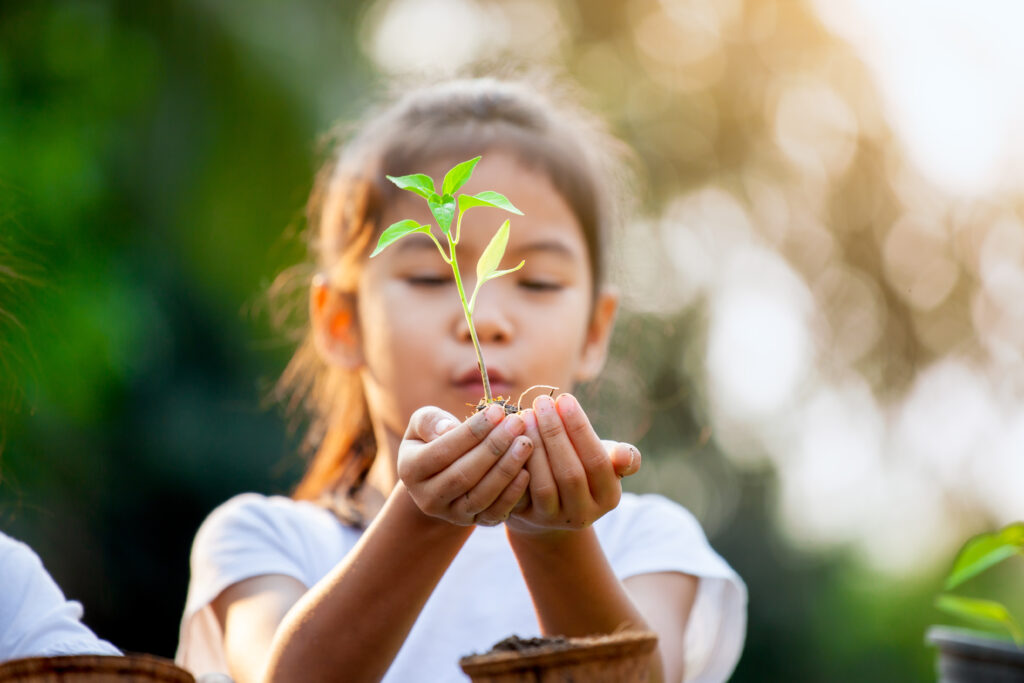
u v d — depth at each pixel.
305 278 3.36
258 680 1.86
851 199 9.41
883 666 8.43
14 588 1.91
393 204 2.33
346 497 2.45
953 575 2.03
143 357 5.80
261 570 2.17
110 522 6.16
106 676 1.21
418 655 2.18
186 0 6.18
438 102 2.51
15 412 2.47
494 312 2.13
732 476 8.66
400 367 2.17
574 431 1.39
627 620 1.64
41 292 2.48
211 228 6.37
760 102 9.57
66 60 5.86
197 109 6.32
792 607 8.67
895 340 9.22
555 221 2.28
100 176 5.70
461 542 1.57
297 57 6.46
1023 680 2.00
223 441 6.39
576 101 3.35
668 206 9.05
